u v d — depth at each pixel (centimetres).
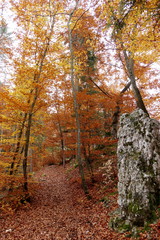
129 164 572
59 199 997
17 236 579
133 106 1032
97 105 1097
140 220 459
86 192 886
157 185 505
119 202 549
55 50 1017
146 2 450
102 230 521
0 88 1056
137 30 612
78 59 1325
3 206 860
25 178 956
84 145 1078
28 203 906
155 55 846
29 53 938
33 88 946
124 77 1708
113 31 604
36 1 974
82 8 1144
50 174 1845
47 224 659
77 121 956
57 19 1065
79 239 509
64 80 1388
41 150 1316
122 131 665
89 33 1191
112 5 609
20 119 943
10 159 946
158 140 584
